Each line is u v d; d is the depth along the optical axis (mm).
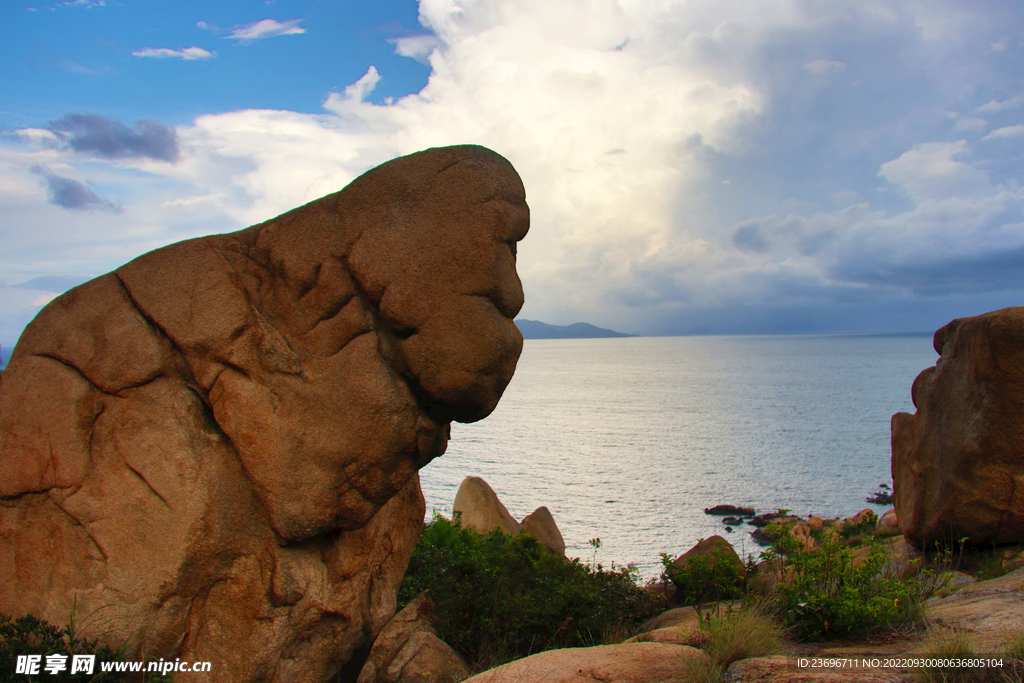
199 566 4875
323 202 5152
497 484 56156
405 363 4941
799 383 186625
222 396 4945
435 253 4828
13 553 5164
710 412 120500
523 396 160375
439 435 5234
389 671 6277
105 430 5043
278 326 5035
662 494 50531
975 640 5254
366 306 4996
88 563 4945
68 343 5176
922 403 11852
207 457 4934
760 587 9195
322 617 5230
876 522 17625
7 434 5227
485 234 4812
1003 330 9508
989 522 9711
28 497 5180
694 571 9375
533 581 8680
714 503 46719
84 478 5023
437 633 7273
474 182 4875
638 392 167375
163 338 5082
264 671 4977
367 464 4922
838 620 6188
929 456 10766
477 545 9617
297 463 4871
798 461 67000
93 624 4781
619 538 36094
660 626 8422
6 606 5098
